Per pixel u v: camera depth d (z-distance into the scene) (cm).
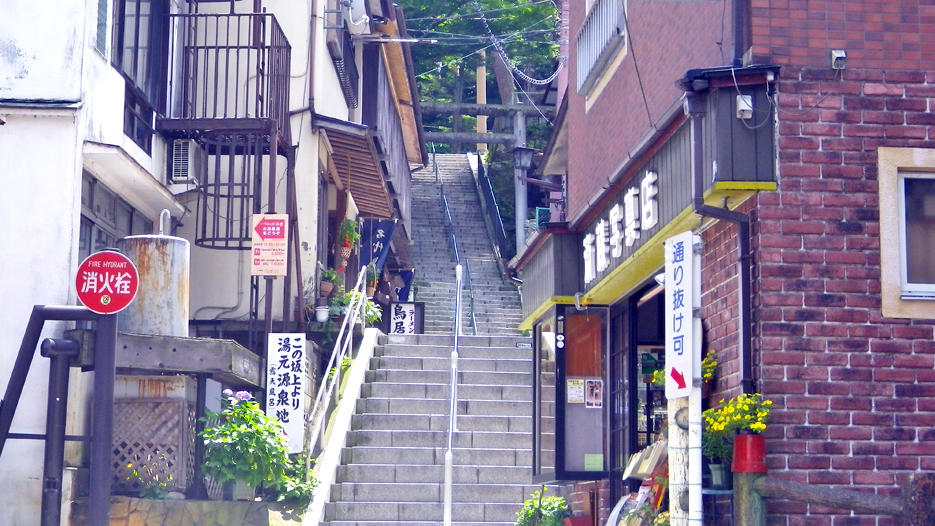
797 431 601
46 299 909
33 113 929
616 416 946
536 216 2656
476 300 2319
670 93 776
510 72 3069
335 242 1705
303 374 1077
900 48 638
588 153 1032
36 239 917
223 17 1441
